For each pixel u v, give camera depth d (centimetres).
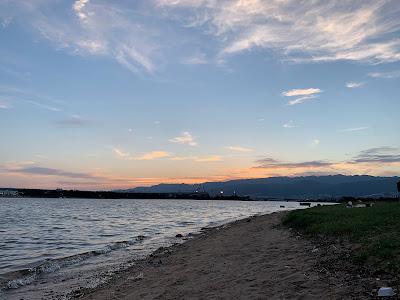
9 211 9462
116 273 1891
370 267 1081
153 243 3216
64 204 16538
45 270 2014
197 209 13425
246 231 3192
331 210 3319
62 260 2334
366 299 838
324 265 1239
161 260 2128
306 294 959
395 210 2431
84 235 4109
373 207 3136
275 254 1673
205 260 1867
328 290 960
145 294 1296
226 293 1113
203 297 1114
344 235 1727
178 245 2825
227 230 3659
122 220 6788
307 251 1594
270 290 1060
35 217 7312
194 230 4528
